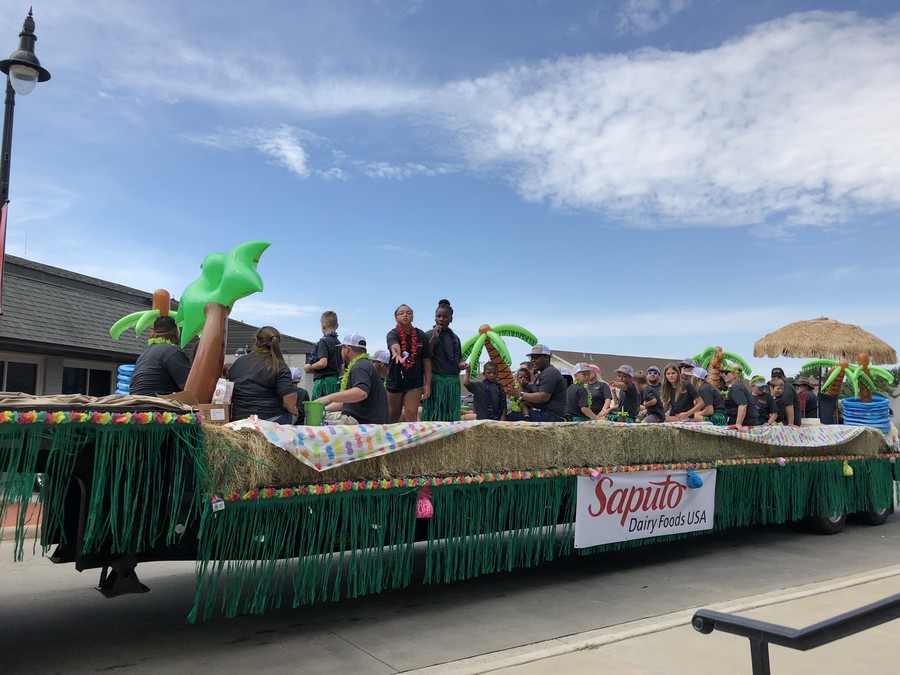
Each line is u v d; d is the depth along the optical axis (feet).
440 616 16.84
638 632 14.76
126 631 15.42
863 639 14.30
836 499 27.99
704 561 23.48
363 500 15.15
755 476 24.80
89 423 11.42
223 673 12.95
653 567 22.52
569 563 22.98
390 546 15.89
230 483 13.10
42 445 11.43
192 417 12.50
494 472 17.47
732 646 13.89
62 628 15.61
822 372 42.16
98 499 11.69
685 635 14.62
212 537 13.19
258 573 13.92
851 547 26.03
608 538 19.97
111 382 45.06
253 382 16.38
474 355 24.61
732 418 29.58
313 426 14.79
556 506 18.81
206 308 16.12
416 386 21.38
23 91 24.64
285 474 14.08
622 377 28.86
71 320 41.78
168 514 12.71
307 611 17.10
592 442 19.72
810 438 26.73
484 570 17.52
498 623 16.31
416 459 16.14
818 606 16.72
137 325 19.72
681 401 28.19
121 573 13.48
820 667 12.76
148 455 12.28
